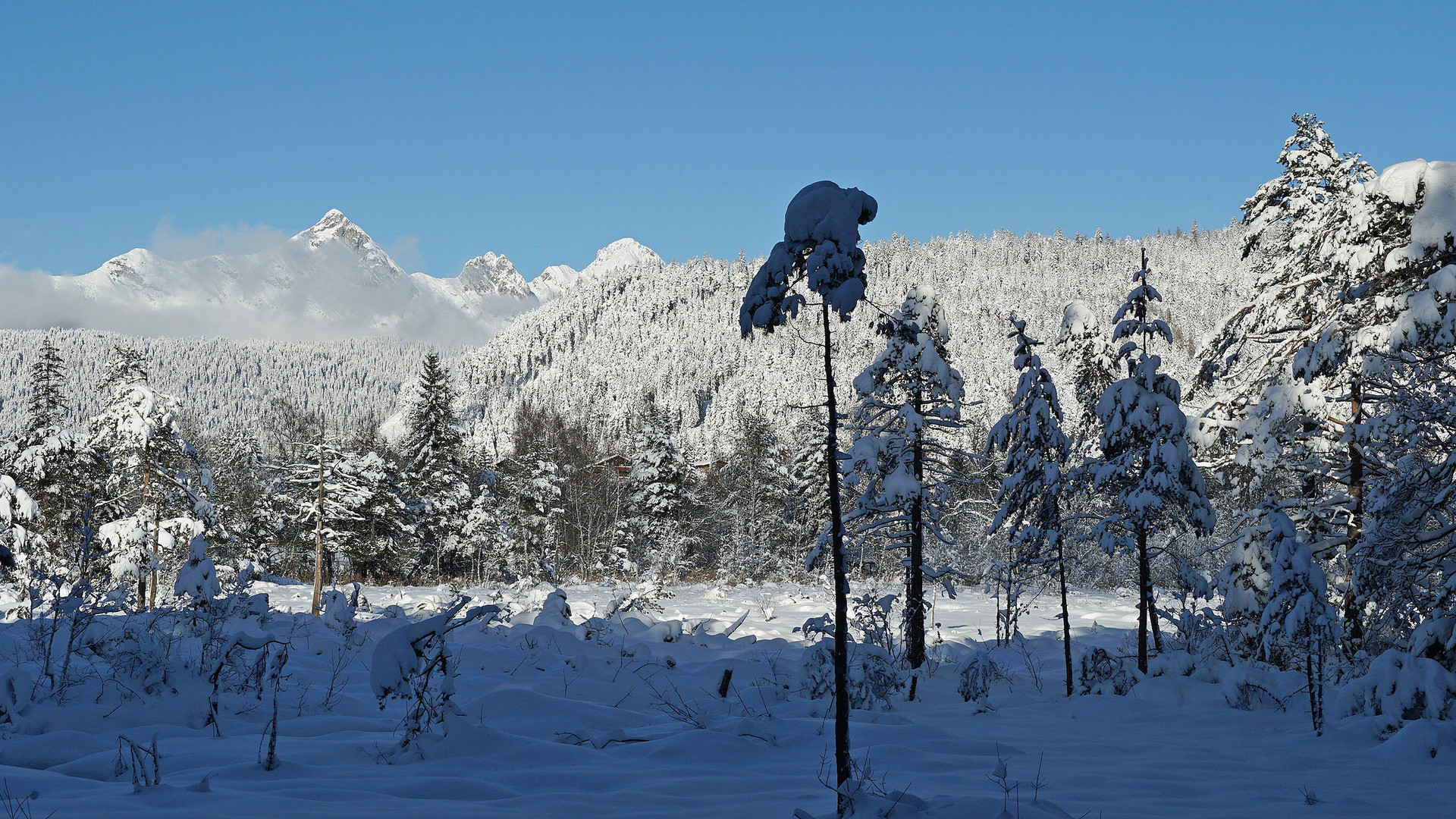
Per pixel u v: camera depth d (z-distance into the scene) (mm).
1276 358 19719
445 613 10438
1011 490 18953
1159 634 20438
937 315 22391
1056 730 13391
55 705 11469
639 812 7219
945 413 21641
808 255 7895
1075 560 19531
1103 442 19094
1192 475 18000
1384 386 14844
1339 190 19641
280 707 12961
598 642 21422
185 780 8227
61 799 7215
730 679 15461
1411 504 13828
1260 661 16500
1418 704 12031
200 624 14875
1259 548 16938
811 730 11484
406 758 9492
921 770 9570
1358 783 8992
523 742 9867
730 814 7211
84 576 13391
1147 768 9867
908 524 21578
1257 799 8250
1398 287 16109
